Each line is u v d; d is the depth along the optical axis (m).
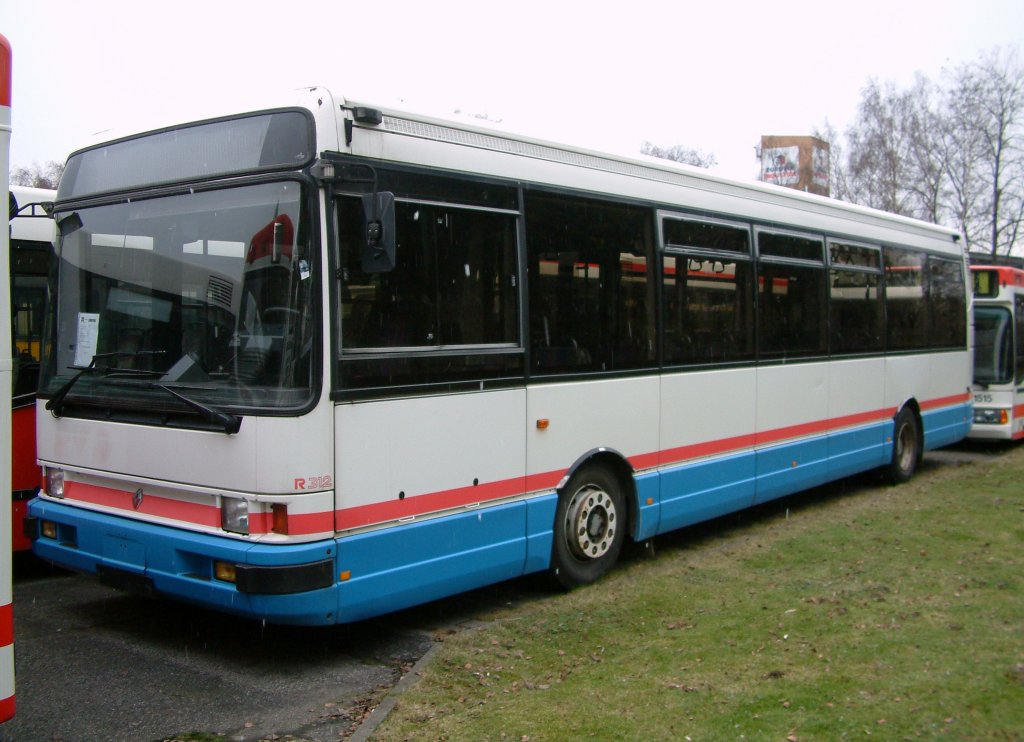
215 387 5.12
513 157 6.21
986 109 29.72
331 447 4.95
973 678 4.68
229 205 5.20
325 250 4.96
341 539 5.00
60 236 6.15
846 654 5.09
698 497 7.91
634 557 7.87
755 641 5.38
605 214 6.95
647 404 7.33
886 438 11.03
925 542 7.90
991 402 14.77
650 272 7.38
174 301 5.40
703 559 7.72
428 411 5.52
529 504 6.27
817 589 6.53
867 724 4.15
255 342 5.02
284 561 4.77
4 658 3.68
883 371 10.95
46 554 5.99
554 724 4.26
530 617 6.08
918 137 32.44
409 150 5.48
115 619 6.29
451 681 4.92
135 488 5.53
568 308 6.61
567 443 6.58
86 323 5.89
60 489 6.01
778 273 9.03
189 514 5.23
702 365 7.96
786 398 9.13
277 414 4.84
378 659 5.51
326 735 4.41
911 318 11.67
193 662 5.43
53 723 4.54
